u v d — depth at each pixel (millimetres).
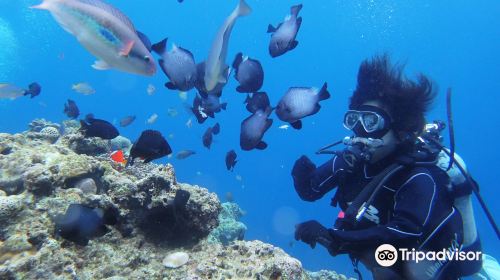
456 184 3764
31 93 8125
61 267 2822
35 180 3410
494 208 43094
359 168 3699
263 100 4129
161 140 3613
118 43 2535
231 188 44219
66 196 3475
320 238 3262
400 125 3439
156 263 3555
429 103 3562
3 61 42875
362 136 3527
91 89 10312
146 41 3721
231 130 52969
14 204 3135
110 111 51844
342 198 3936
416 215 2973
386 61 3740
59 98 50656
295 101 3734
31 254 2857
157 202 3766
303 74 52375
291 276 3123
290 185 50469
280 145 53406
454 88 46969
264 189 48781
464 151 46781
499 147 45969
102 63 2658
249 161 52469
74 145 5793
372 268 3281
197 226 3973
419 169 3283
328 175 4121
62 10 2416
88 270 3152
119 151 5832
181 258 3549
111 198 3732
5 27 42719
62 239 3189
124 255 3453
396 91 3490
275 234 29453
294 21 3883
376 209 3346
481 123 46531
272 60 52062
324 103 52844
